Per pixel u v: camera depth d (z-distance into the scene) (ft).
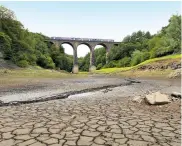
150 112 24.93
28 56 181.47
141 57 252.62
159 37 308.60
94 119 21.70
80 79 94.68
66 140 15.71
